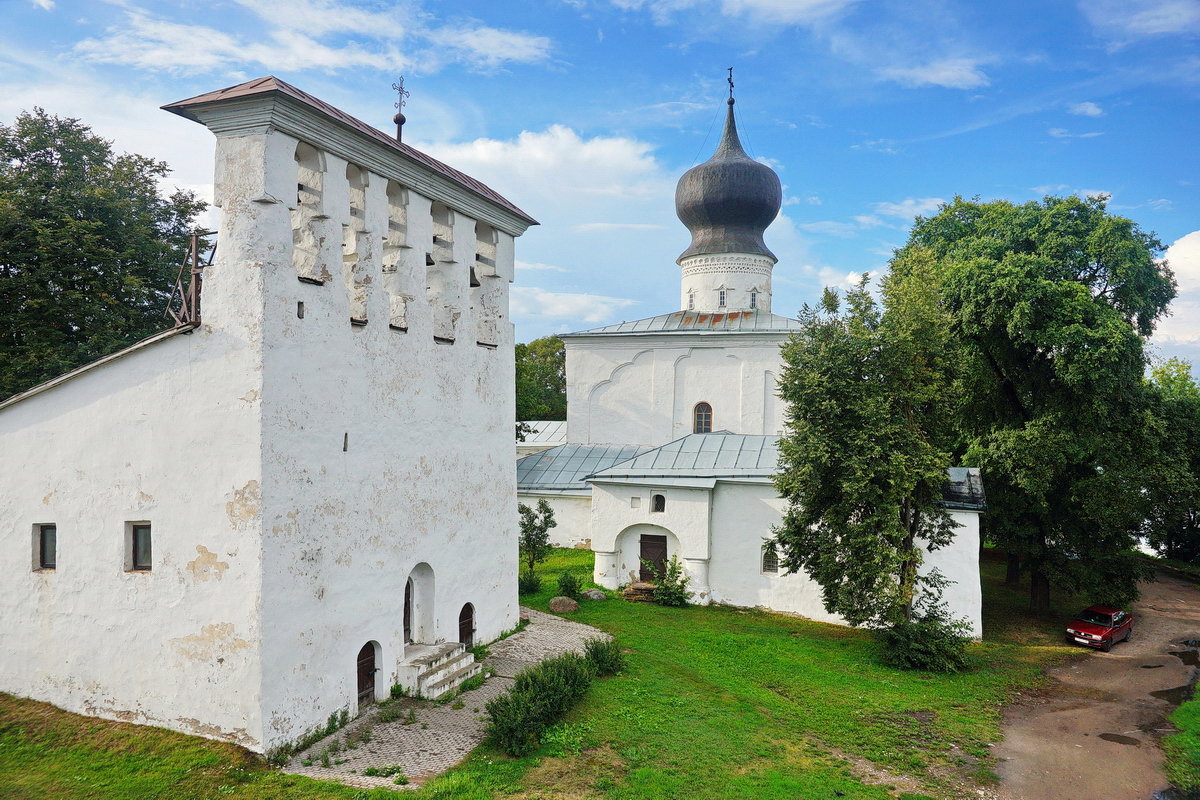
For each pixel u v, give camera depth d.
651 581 26.66
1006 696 18.58
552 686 13.74
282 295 11.88
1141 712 17.83
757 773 12.74
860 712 16.53
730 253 38.44
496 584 18.23
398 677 14.35
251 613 11.36
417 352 15.27
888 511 20.12
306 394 12.31
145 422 12.30
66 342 23.81
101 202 24.92
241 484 11.51
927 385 21.23
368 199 13.92
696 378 35.72
